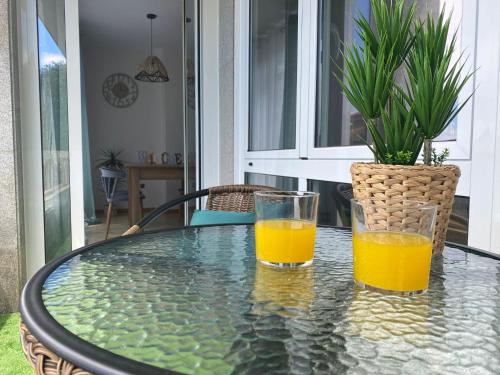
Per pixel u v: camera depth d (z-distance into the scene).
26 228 2.28
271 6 2.39
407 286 0.60
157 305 0.56
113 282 0.67
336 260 0.82
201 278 0.70
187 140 3.18
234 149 2.85
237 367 0.40
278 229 0.76
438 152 1.15
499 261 0.81
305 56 2.00
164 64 6.68
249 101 2.70
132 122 6.69
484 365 0.40
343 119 1.74
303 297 0.60
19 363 1.57
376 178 0.71
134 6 4.74
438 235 0.79
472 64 1.05
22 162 2.23
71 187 2.47
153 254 0.88
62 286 0.65
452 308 0.56
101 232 4.68
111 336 0.46
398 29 0.74
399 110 0.73
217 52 2.90
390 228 0.64
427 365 0.40
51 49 2.40
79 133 2.46
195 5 2.93
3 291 2.17
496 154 0.99
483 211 1.02
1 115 2.10
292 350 0.43
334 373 0.39
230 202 1.59
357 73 0.74
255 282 0.67
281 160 2.25
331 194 1.82
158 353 0.42
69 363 0.41
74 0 2.40
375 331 0.48
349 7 1.70
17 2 2.16
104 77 6.52
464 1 1.07
